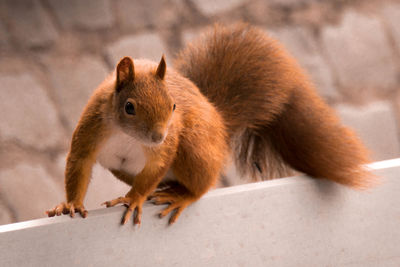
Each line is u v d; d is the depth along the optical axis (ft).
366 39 13.84
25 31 12.11
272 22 13.46
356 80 13.50
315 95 8.83
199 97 8.54
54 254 8.31
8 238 8.28
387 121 13.23
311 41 13.48
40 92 11.68
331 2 14.11
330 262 8.59
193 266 8.45
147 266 8.40
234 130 8.75
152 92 8.32
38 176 11.09
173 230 8.43
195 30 12.87
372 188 8.64
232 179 11.44
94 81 11.99
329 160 8.68
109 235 8.36
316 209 8.59
